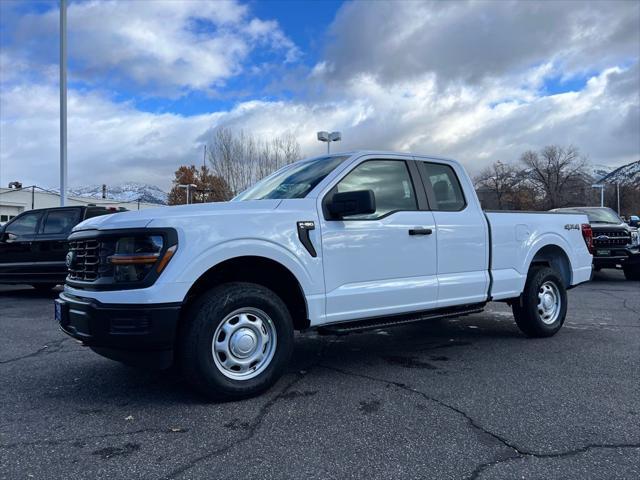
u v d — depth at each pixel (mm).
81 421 3611
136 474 2850
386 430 3451
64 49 16922
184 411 3801
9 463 2977
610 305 9000
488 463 2984
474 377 4672
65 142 17172
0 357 5430
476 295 5523
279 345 4152
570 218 6895
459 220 5414
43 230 10219
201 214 3928
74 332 3965
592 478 2812
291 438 3322
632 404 3947
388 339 6348
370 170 4953
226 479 2801
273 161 35250
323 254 4414
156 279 3678
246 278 4445
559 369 4922
